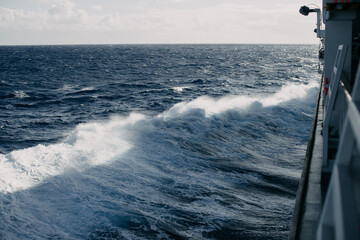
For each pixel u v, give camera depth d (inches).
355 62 285.9
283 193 394.0
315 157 241.6
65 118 984.3
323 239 52.9
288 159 508.4
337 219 47.1
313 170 220.4
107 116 993.5
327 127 200.4
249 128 661.9
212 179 425.7
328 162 203.9
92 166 428.8
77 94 1501.0
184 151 517.0
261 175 443.5
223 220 331.3
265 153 534.3
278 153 535.2
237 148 551.5
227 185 410.9
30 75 2367.1
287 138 614.2
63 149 467.2
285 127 674.8
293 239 146.3
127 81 1978.3
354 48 290.4
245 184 415.8
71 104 1250.0
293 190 402.0
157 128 609.3
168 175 427.8
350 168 54.8
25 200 347.6
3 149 701.3
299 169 468.1
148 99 1275.8
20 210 331.3
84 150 472.7
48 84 1905.8
